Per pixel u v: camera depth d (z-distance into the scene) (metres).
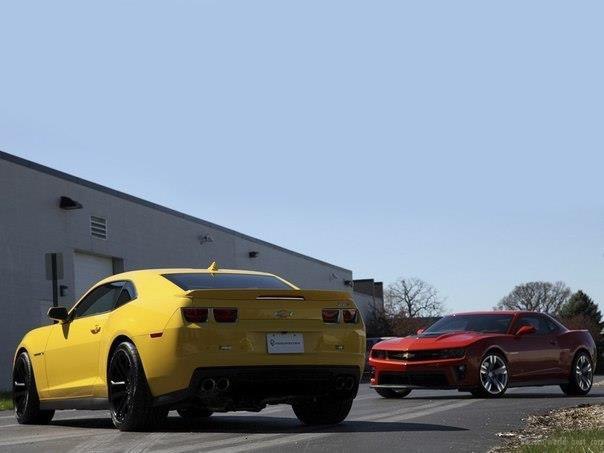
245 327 7.82
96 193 28.42
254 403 8.10
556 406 11.59
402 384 14.72
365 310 64.56
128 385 8.04
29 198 24.80
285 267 47.78
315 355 8.05
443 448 6.68
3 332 23.20
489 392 14.39
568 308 107.00
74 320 9.27
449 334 14.87
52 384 9.51
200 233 36.84
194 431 8.15
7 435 8.55
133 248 30.67
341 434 7.77
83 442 7.43
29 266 24.52
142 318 8.03
